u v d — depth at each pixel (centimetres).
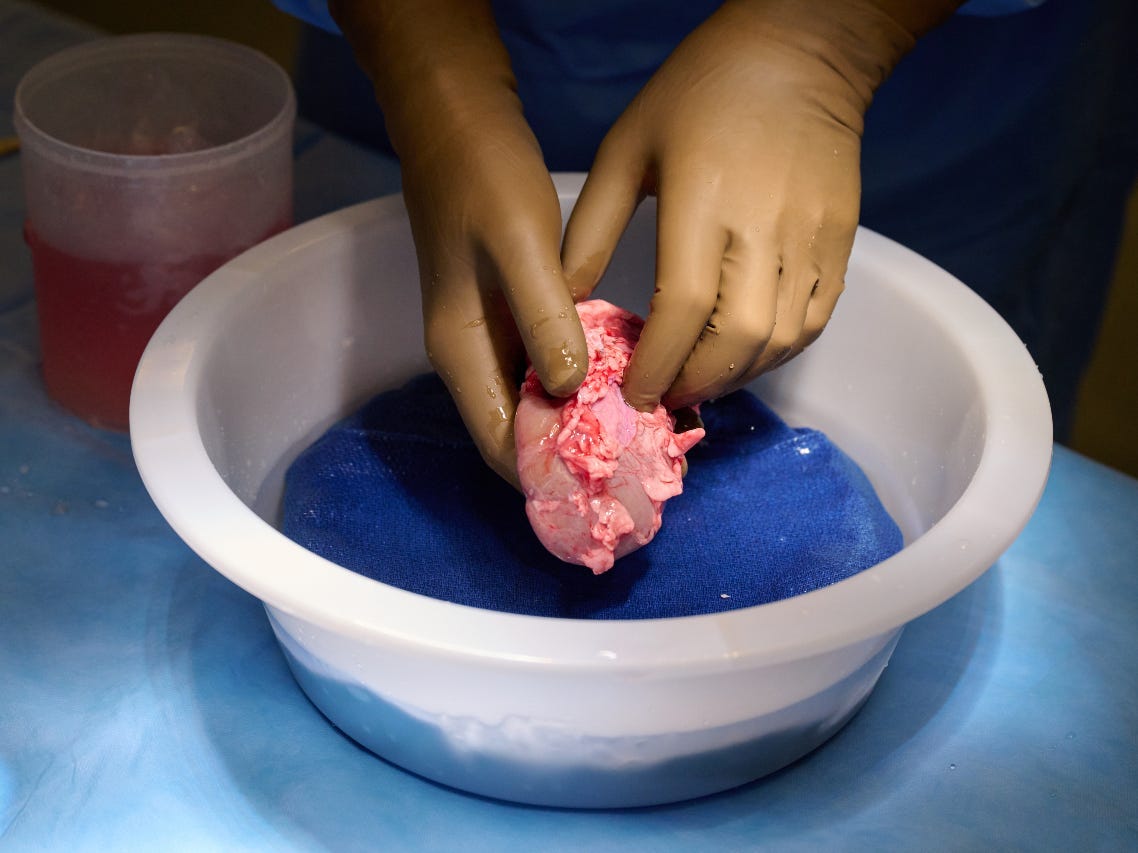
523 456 66
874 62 77
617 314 76
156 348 72
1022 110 117
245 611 80
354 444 85
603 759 63
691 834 66
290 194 95
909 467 83
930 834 67
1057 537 87
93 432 94
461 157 69
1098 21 111
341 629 55
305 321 84
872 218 127
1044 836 67
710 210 68
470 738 63
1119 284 144
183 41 95
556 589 77
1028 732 73
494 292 71
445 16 76
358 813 67
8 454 90
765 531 82
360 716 67
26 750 69
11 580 81
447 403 90
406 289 89
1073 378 139
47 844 64
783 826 67
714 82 72
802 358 91
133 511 87
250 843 65
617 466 66
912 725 73
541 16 109
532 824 67
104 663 75
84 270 86
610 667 53
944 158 121
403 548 80
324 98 139
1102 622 81
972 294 81
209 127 99
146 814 66
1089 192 126
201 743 71
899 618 56
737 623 55
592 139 119
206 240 87
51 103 92
